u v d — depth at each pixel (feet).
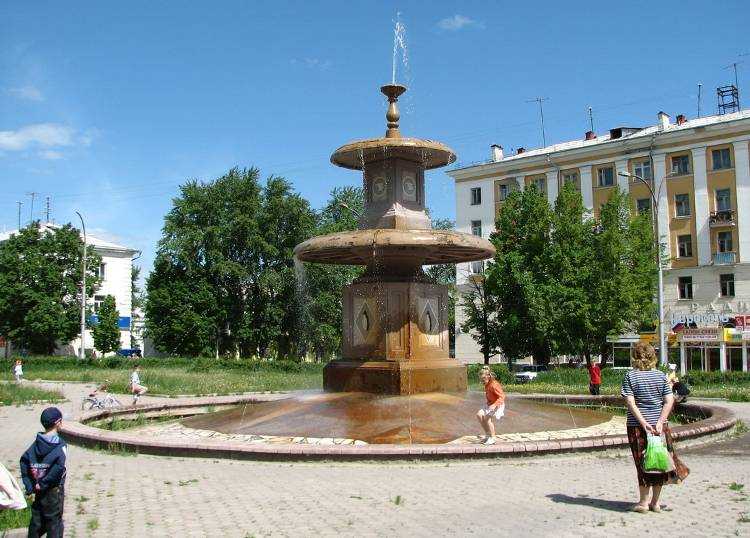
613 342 154.81
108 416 52.11
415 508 23.90
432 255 50.88
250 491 26.86
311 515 23.17
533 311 129.70
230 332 200.54
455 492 26.27
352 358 47.37
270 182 200.75
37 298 197.88
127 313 237.25
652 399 22.98
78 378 131.85
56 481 19.34
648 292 134.00
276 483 28.30
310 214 202.39
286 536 20.83
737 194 154.20
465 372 47.75
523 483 27.81
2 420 60.08
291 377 136.46
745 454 35.47
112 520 22.86
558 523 21.77
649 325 140.36
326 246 46.06
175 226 197.47
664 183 163.63
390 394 44.27
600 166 173.88
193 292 196.54
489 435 35.55
